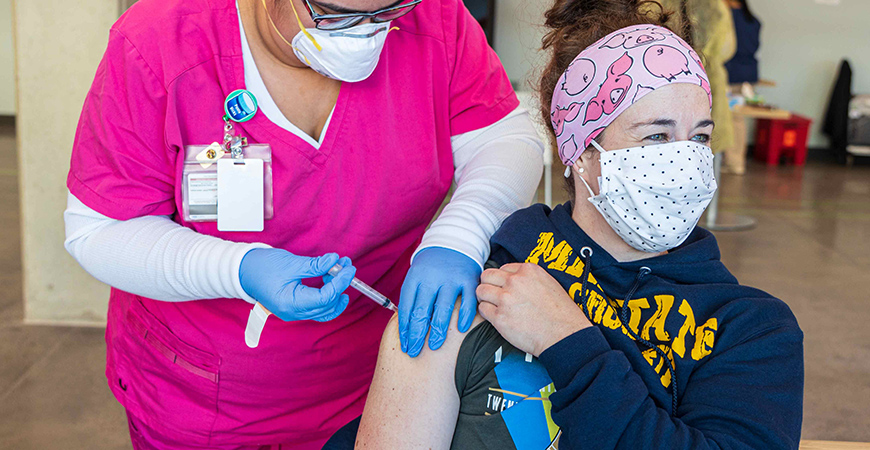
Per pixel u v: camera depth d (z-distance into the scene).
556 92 1.10
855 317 3.55
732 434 0.88
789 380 0.92
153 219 1.18
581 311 0.96
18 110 2.98
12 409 2.53
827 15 7.74
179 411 1.30
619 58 1.01
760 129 7.86
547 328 0.93
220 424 1.31
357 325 1.37
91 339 3.10
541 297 0.96
